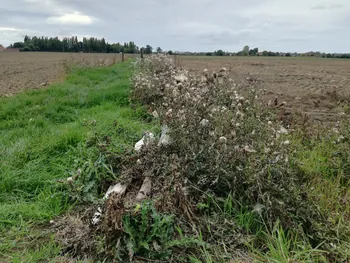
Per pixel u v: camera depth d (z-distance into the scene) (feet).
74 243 8.19
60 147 14.29
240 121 12.01
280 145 10.64
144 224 7.95
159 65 36.73
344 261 7.52
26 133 16.65
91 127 16.05
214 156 10.23
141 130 16.33
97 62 60.90
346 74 56.03
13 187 11.41
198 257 7.80
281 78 47.29
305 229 8.51
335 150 12.96
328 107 24.09
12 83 40.88
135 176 10.94
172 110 13.12
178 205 8.75
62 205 10.38
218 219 8.82
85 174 11.19
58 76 48.14
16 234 8.83
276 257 7.45
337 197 10.06
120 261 7.64
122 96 25.58
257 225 8.69
